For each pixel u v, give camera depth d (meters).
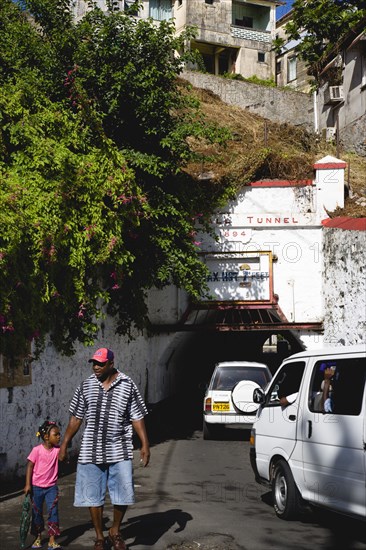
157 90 14.33
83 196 11.64
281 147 22.06
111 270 14.03
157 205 15.24
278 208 19.00
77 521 8.02
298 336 18.69
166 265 15.41
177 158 15.56
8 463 10.16
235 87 36.75
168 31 14.76
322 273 18.64
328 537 7.25
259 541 7.07
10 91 11.89
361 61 27.75
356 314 15.89
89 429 6.64
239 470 11.56
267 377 16.06
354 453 6.77
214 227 19.03
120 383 6.75
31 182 10.71
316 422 7.52
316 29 33.41
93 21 14.67
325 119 32.09
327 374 7.59
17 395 10.51
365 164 25.14
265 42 46.12
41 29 14.66
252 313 21.61
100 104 14.27
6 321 9.56
